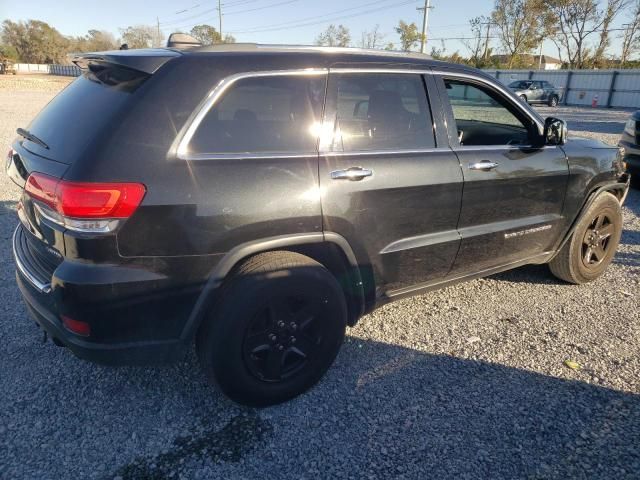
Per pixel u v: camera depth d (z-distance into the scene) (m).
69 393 2.82
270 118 2.59
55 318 2.40
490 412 2.71
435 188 3.07
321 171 2.65
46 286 2.37
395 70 3.02
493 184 3.36
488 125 3.50
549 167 3.68
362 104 2.89
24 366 3.06
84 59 2.76
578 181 3.91
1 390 2.83
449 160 3.15
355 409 2.73
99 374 3.00
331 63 2.79
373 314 3.78
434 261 3.25
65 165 2.25
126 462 2.35
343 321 2.85
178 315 2.39
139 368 3.06
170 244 2.29
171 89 2.36
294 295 2.59
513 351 3.31
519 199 3.56
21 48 97.88
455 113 3.29
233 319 2.45
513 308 3.92
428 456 2.41
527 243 3.78
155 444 2.46
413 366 3.13
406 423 2.62
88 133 2.29
